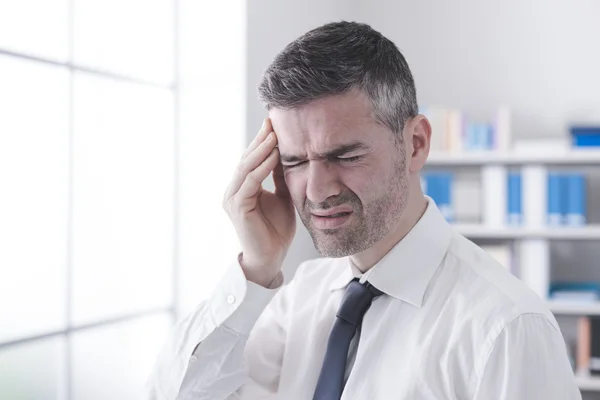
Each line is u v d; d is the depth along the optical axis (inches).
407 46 151.5
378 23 153.5
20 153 82.0
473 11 147.7
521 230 128.3
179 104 107.0
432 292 43.4
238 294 47.3
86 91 91.7
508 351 38.5
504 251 130.3
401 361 42.4
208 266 106.1
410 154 42.4
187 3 106.1
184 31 106.3
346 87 37.4
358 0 154.8
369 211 39.6
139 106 101.3
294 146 39.3
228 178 104.4
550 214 128.4
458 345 40.2
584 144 129.8
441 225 45.6
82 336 91.4
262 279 48.1
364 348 44.1
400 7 151.9
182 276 107.7
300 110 38.4
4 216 80.3
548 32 143.9
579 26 142.4
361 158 38.7
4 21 79.3
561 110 143.3
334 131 38.0
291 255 117.6
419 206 45.1
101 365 94.7
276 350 52.2
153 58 104.0
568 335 141.1
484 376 38.8
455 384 40.2
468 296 41.8
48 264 86.0
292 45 39.9
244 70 102.6
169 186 107.2
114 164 96.9
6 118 79.9
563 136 143.0
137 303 101.9
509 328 38.9
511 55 145.9
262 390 50.9
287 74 38.3
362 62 38.0
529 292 41.3
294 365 49.1
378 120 38.8
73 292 90.0
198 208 106.3
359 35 39.2
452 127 133.5
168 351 49.3
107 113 95.5
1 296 80.0
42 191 85.0
